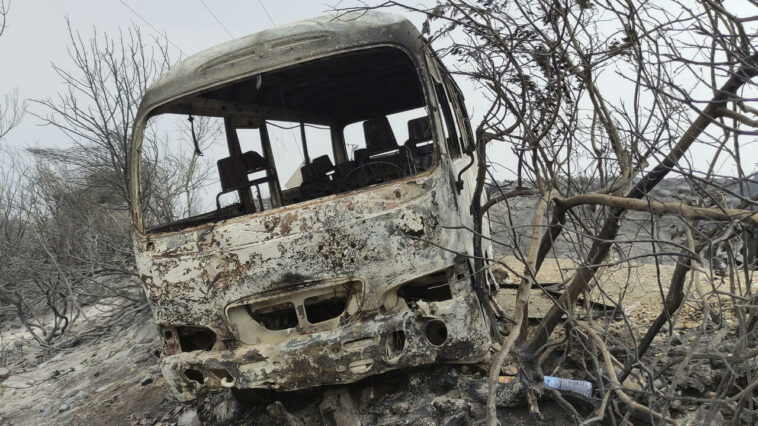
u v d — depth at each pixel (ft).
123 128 31.14
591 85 10.98
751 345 11.55
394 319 11.83
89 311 38.96
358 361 11.87
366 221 12.00
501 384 12.25
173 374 13.08
